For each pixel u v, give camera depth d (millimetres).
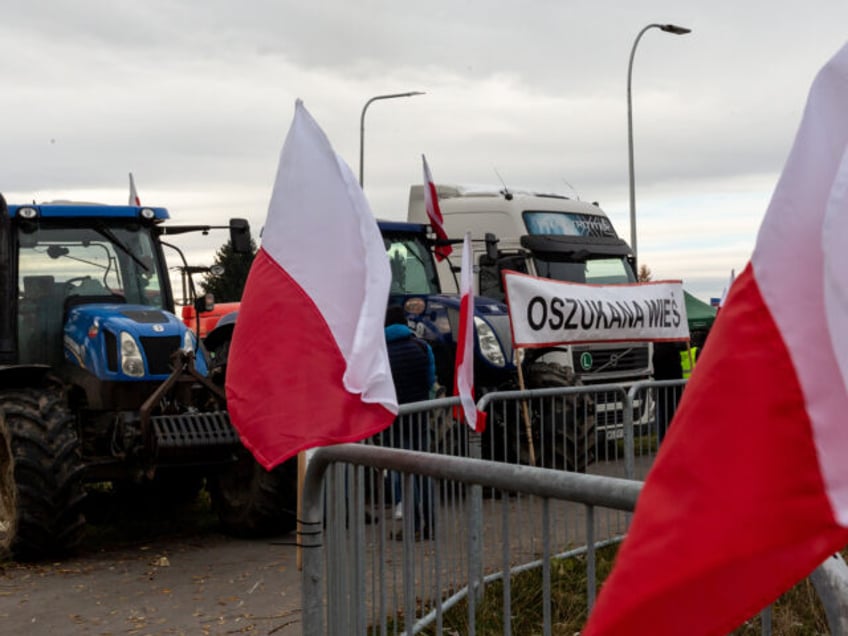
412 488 2832
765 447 1545
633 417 6562
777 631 1864
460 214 13242
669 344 13781
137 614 5754
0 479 7383
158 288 8391
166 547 7590
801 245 1581
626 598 1556
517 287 8023
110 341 7680
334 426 3047
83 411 7805
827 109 1597
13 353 7707
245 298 3195
